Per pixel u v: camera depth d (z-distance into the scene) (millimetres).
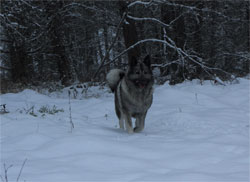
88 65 22812
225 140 5254
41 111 8547
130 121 6453
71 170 3623
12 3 15273
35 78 18578
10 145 4992
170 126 7066
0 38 16656
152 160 4113
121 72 7453
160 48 17719
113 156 4141
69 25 20562
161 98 10344
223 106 9008
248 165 3785
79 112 9203
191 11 14961
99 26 20844
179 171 3570
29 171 3645
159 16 18000
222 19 19734
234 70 18016
